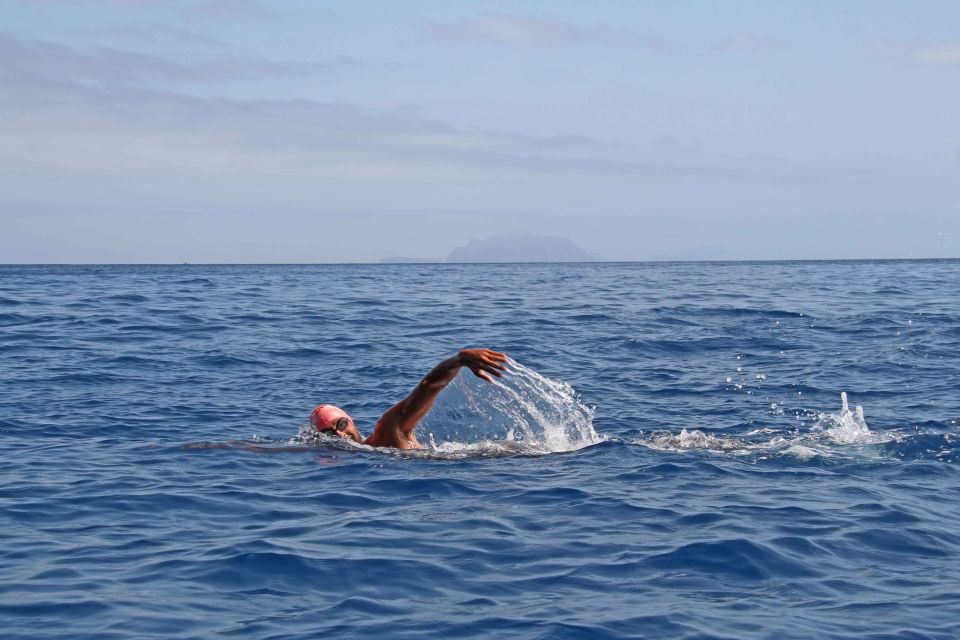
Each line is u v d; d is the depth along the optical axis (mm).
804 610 5391
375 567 6102
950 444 9688
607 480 8414
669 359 17547
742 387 14414
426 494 7984
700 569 6074
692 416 12195
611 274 68000
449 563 6191
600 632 5070
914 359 17047
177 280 50000
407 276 63625
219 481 8477
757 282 46938
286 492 8086
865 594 5652
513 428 11031
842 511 7359
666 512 7352
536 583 5836
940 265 88188
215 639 4980
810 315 25406
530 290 40469
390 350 18844
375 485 8305
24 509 7551
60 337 20422
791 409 12648
